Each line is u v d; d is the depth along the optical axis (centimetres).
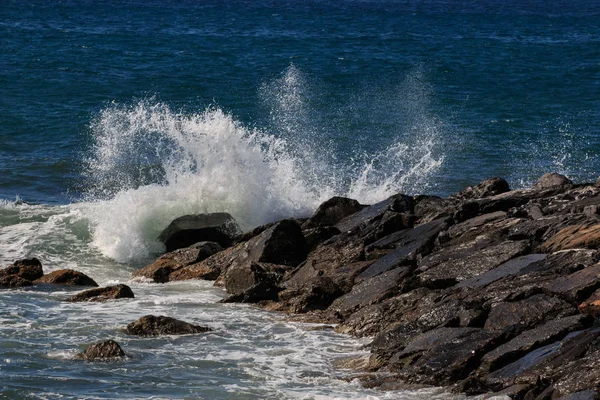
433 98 8588
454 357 2261
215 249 3744
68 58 10594
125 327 2745
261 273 3250
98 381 2262
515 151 6338
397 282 2917
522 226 3122
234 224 3994
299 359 2470
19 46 11550
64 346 2547
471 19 19362
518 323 2359
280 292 3098
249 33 14562
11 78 8988
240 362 2442
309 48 12669
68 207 4581
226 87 9031
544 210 3331
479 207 3466
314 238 3609
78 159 5906
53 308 2967
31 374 2298
